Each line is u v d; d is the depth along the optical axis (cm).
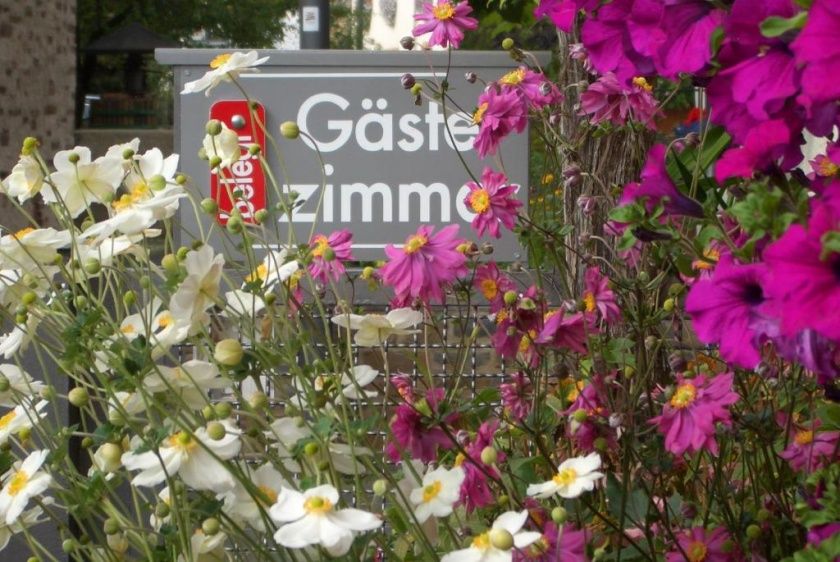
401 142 269
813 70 99
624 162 244
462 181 269
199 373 157
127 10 1666
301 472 159
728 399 161
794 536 184
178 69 269
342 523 129
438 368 263
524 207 263
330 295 260
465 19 243
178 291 149
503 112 226
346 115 269
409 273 191
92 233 159
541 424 194
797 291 99
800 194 119
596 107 221
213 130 178
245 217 268
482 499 177
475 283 216
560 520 140
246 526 188
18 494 154
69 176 172
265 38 1750
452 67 268
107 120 1456
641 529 176
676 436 163
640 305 194
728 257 131
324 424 145
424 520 150
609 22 141
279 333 169
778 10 114
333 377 163
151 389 155
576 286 236
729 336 121
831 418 185
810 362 115
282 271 166
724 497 188
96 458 175
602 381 190
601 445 178
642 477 192
